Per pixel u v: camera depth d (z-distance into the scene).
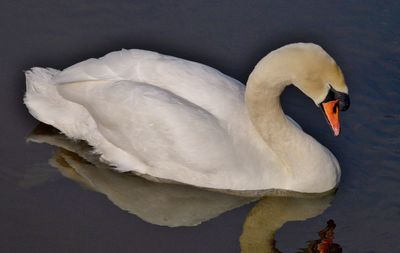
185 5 13.34
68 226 9.72
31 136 11.10
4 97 11.58
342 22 13.03
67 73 10.72
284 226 10.12
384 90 12.02
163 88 10.34
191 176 10.32
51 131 11.20
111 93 10.37
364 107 11.78
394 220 10.04
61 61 12.21
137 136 10.32
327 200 10.52
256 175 10.32
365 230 9.93
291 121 10.82
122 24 12.90
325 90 9.62
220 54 12.50
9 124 11.23
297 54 9.57
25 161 10.72
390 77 12.21
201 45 12.63
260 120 10.17
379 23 13.02
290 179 10.41
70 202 10.13
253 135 10.32
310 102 11.98
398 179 10.66
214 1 13.34
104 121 10.48
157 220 10.00
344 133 11.41
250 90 9.99
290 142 10.27
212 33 12.84
